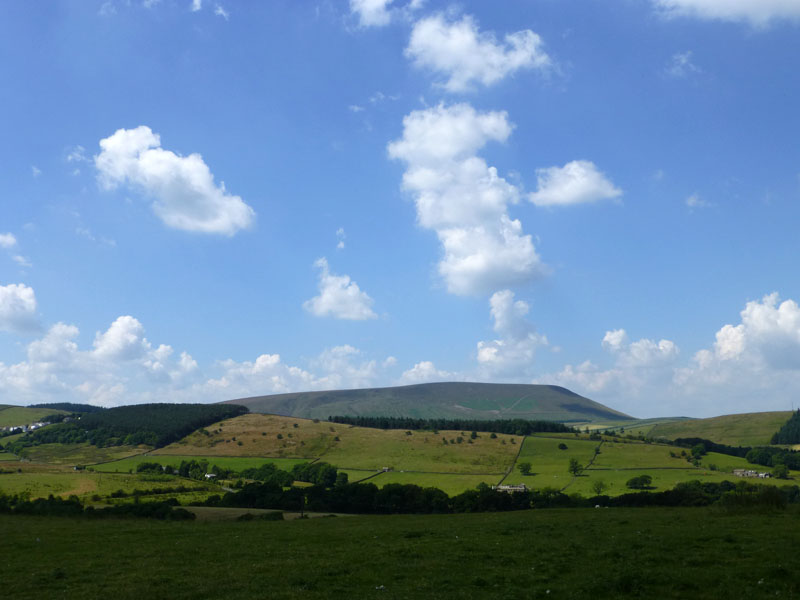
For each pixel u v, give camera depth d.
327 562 33.09
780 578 25.52
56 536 47.75
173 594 26.44
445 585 26.70
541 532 43.66
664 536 37.81
